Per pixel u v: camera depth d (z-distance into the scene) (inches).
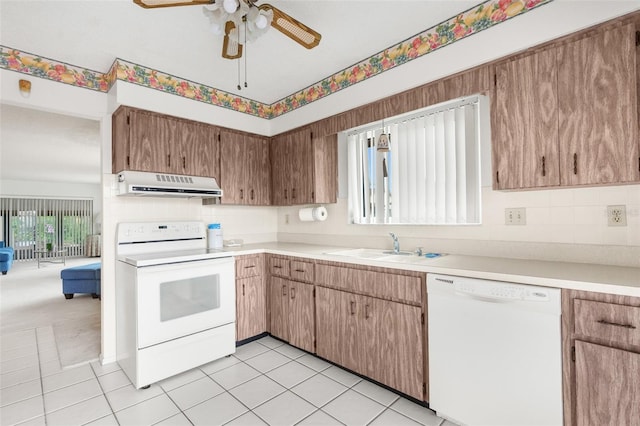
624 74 56.4
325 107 111.1
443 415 69.2
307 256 100.2
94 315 149.0
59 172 299.7
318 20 77.9
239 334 109.0
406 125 102.3
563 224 72.4
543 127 65.3
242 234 138.3
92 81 100.3
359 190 117.8
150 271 86.6
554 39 63.6
